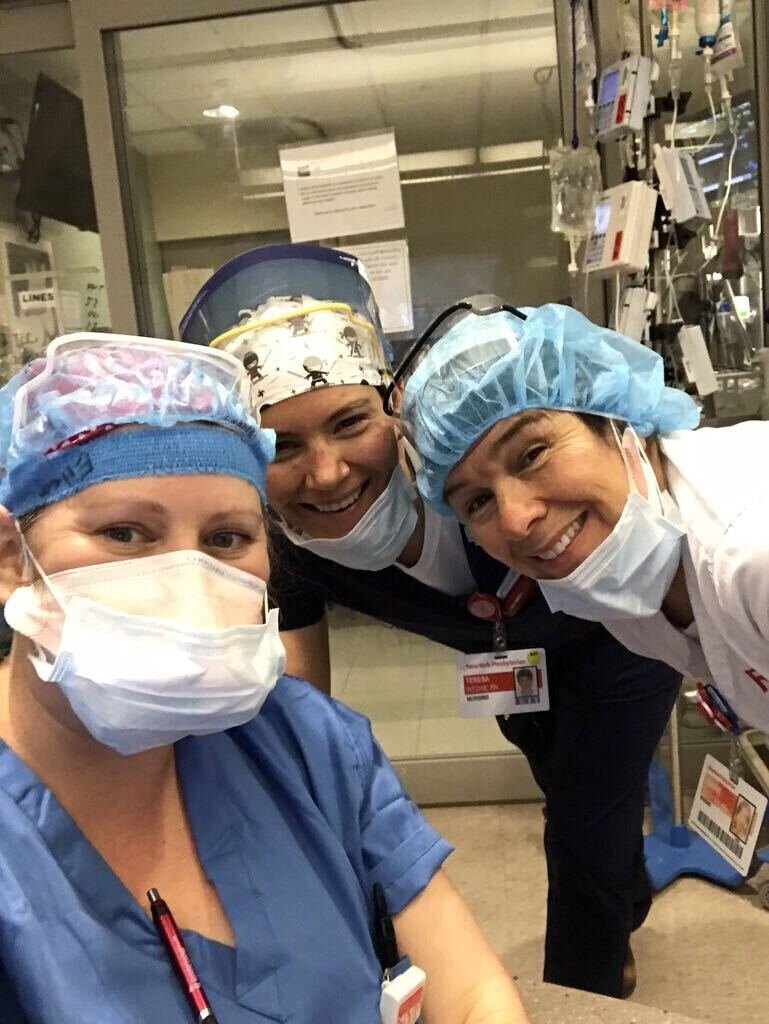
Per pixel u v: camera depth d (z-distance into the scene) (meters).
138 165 2.53
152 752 0.79
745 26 2.21
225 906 0.78
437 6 2.36
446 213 2.53
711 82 2.08
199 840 0.81
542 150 2.46
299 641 1.63
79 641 0.72
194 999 0.71
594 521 1.13
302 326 1.31
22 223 2.59
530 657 1.62
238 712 0.77
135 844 0.78
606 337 1.20
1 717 0.77
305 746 0.95
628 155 2.03
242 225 2.57
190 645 0.73
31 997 0.66
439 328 1.25
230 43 2.44
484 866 2.43
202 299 1.39
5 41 2.42
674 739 2.31
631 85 1.90
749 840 1.87
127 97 2.47
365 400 1.31
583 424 1.14
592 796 1.72
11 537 0.75
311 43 2.44
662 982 1.95
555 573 1.16
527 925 2.16
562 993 1.05
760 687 1.26
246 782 0.87
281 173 2.54
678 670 1.47
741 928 2.11
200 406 0.75
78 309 2.60
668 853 2.33
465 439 1.13
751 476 1.11
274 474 1.31
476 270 2.54
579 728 1.70
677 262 2.15
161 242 2.58
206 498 0.75
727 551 1.08
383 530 1.38
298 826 0.89
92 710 0.73
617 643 1.61
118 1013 0.67
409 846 0.96
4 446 0.75
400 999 0.81
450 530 1.49
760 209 2.28
